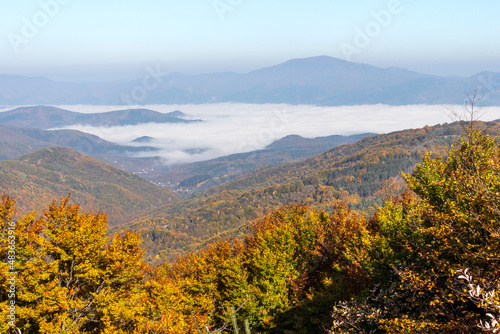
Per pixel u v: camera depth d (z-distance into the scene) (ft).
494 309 19.08
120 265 61.77
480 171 30.58
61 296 53.16
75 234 58.18
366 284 56.39
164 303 64.85
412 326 25.67
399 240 51.62
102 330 62.49
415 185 48.39
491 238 25.03
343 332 33.47
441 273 29.89
